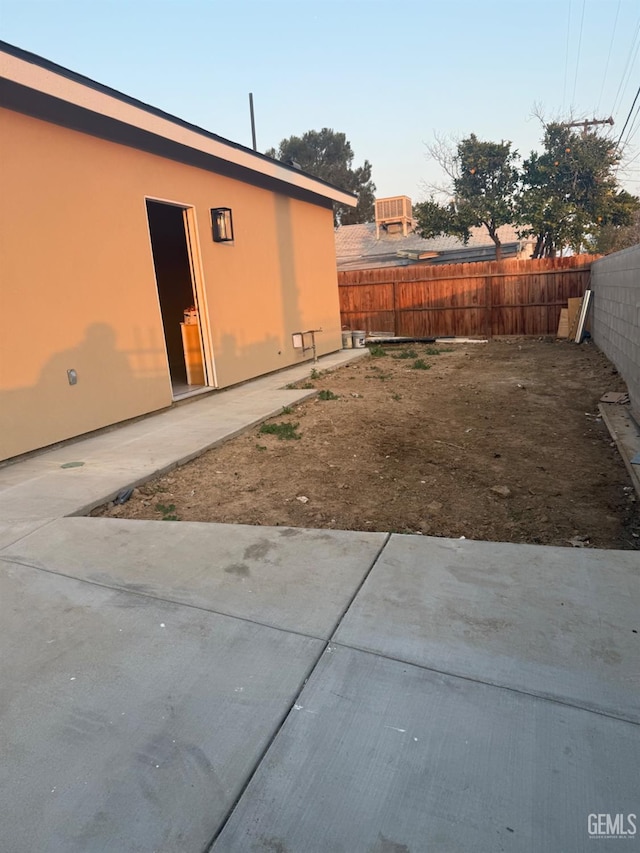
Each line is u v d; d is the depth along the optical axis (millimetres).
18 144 5020
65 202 5535
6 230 4926
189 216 7695
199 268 7840
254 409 6953
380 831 1521
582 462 4938
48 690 2100
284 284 10297
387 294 16531
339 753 1780
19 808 1613
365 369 10883
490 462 5020
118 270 6254
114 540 3322
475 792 1628
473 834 1506
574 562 2902
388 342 15375
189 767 1742
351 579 2807
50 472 4641
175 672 2176
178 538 3330
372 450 5418
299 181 10203
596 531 3537
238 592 2723
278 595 2684
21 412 5086
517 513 3867
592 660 2150
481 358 11875
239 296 8797
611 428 5820
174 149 7184
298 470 4840
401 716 1920
